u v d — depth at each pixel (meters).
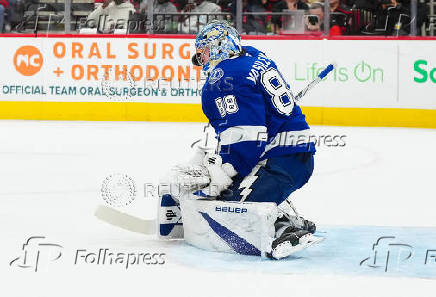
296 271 7.10
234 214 7.71
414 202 11.56
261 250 7.56
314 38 22.94
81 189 12.36
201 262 7.46
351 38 22.84
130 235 8.84
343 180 13.70
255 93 8.00
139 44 23.25
